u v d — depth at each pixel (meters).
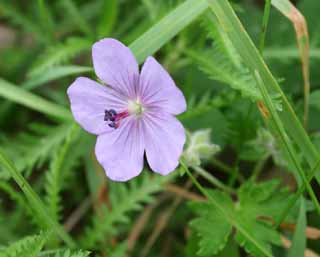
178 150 0.24
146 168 0.32
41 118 0.34
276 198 0.27
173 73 0.33
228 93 0.29
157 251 0.31
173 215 0.31
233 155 0.32
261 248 0.25
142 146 0.25
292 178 0.30
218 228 0.26
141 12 0.34
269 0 0.25
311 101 0.29
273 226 0.26
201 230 0.26
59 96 0.33
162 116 0.24
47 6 0.36
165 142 0.24
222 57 0.28
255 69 0.25
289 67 0.32
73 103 0.25
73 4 0.33
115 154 0.25
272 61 0.32
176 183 0.32
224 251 0.28
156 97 0.24
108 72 0.25
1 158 0.25
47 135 0.32
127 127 0.25
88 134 0.31
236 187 0.32
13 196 0.28
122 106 0.25
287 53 0.31
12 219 0.31
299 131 0.25
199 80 0.32
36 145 0.30
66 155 0.30
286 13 0.27
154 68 0.24
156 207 0.32
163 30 0.26
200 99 0.32
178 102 0.24
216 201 0.26
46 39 0.34
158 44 0.26
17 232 0.31
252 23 0.33
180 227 0.31
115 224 0.31
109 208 0.31
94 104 0.25
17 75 0.35
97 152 0.25
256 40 0.33
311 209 0.27
